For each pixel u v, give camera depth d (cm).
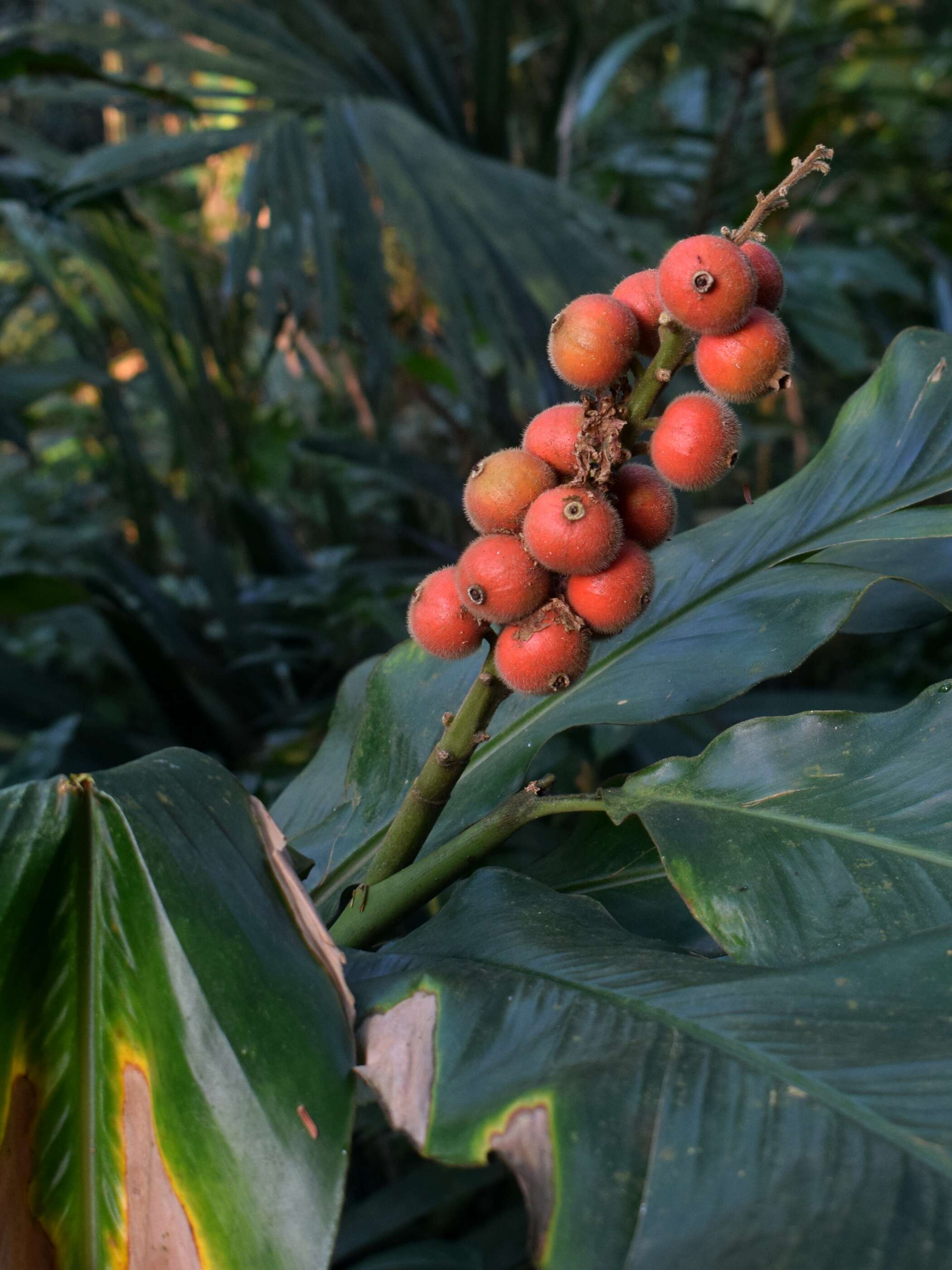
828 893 30
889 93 148
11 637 138
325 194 88
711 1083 25
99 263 96
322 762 44
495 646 32
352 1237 51
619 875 38
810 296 119
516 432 107
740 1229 23
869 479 40
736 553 41
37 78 107
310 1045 28
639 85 196
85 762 86
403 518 126
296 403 145
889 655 139
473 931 32
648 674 38
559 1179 24
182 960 28
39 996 29
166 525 155
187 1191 27
